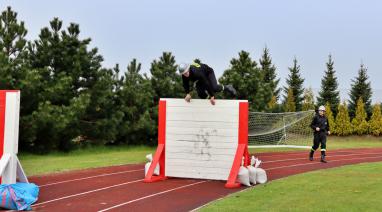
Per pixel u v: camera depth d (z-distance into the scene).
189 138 12.62
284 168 15.30
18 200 8.57
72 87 22.38
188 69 12.04
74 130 21.89
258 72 30.59
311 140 29.17
